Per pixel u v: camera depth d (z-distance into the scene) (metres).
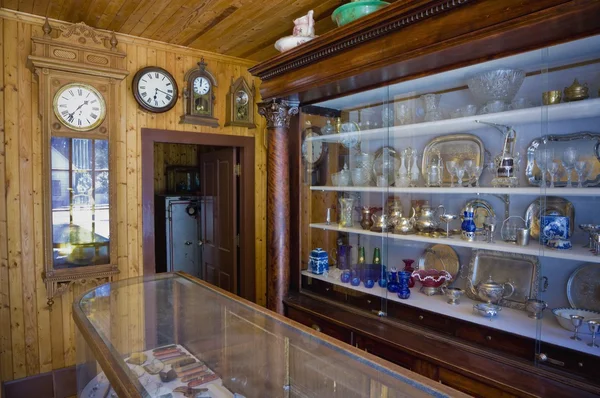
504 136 1.77
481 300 1.80
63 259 2.71
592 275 1.46
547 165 1.58
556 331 1.50
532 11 1.23
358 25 1.72
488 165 1.83
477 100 1.81
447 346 1.72
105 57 2.77
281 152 2.47
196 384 1.32
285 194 2.51
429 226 2.03
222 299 1.89
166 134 3.27
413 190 2.11
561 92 1.51
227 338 1.66
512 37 1.34
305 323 2.31
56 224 2.68
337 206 2.43
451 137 1.97
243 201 3.80
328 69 1.96
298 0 2.43
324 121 2.46
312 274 2.52
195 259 5.03
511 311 1.68
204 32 2.98
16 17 2.65
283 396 1.33
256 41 3.18
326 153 2.48
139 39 3.11
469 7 1.38
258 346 1.54
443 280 1.97
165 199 4.84
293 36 2.25
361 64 1.79
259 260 3.87
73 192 2.72
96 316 1.64
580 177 1.50
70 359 2.90
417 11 1.50
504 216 1.79
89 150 2.76
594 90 1.43
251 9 2.57
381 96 2.18
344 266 2.35
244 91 3.62
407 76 1.84
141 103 3.07
